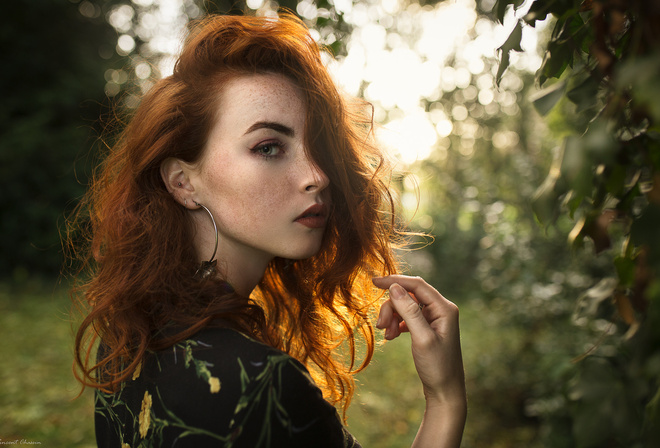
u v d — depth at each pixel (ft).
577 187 2.06
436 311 3.50
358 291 4.59
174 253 3.34
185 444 2.64
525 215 14.23
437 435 3.18
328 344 4.76
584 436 2.62
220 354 2.74
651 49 1.75
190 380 2.74
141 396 2.98
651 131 2.28
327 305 4.48
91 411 12.94
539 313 12.82
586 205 3.22
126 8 32.78
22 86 29.30
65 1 29.40
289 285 4.50
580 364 2.90
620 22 1.98
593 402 2.65
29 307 21.45
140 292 3.17
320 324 4.70
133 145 3.48
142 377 3.02
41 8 28.84
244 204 3.31
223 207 3.37
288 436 2.57
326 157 3.62
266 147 3.33
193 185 3.48
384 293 4.59
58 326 19.29
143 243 3.38
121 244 3.34
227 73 3.39
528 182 14.14
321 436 2.67
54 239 27.30
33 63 28.94
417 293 3.57
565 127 3.20
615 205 2.74
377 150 4.51
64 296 22.48
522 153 14.87
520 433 13.71
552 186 2.68
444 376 3.28
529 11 2.57
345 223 4.11
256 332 3.36
